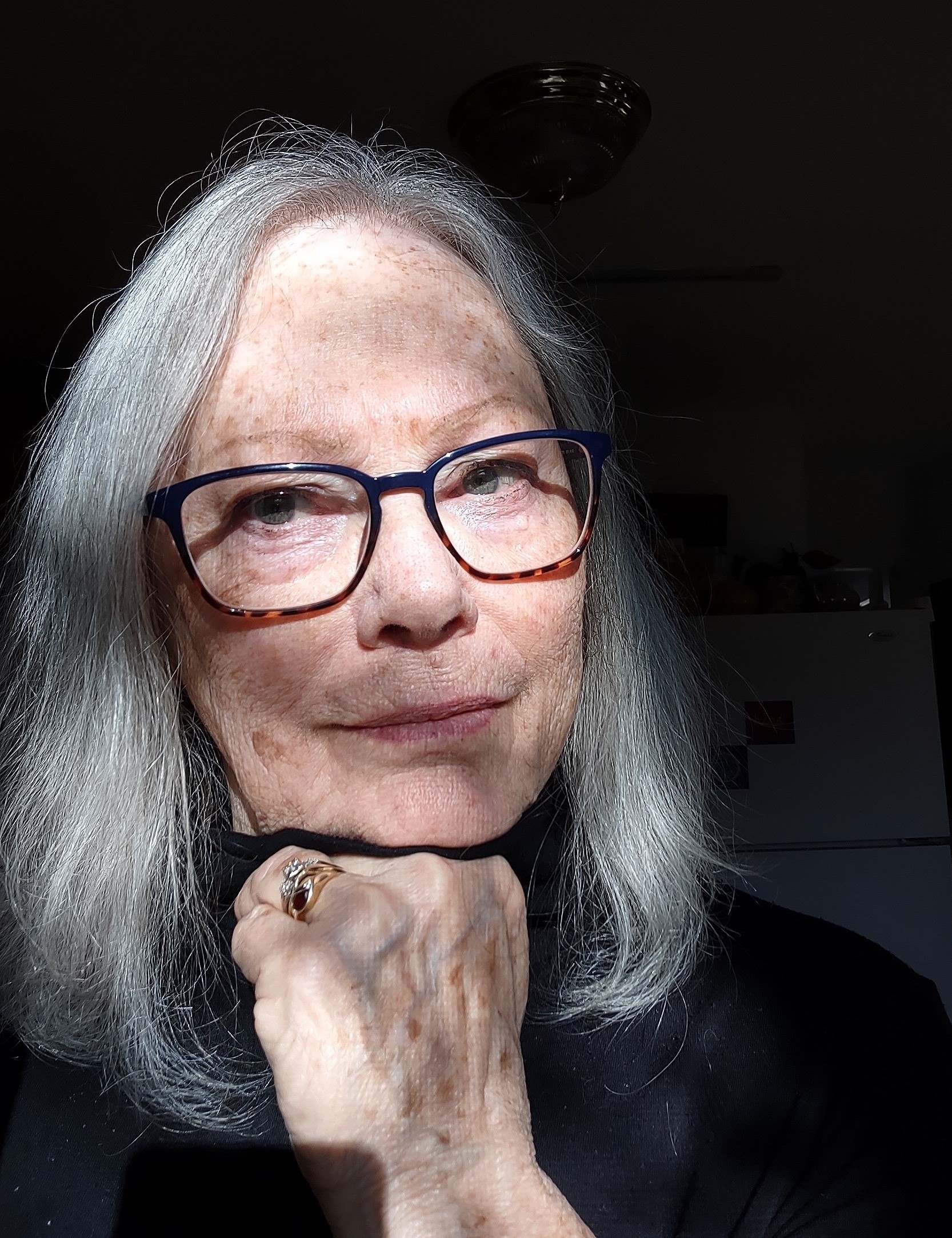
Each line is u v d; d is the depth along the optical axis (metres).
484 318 0.72
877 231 2.62
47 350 3.06
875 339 3.27
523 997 0.63
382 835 0.66
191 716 0.79
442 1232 0.53
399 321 0.67
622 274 2.79
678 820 0.86
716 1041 0.75
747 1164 0.72
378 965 0.58
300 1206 0.68
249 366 0.66
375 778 0.66
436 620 0.63
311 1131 0.56
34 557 0.84
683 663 0.95
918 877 2.48
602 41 1.93
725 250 2.69
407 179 0.79
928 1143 0.73
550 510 0.71
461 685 0.65
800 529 3.91
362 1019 0.57
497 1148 0.56
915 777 2.51
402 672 0.64
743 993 0.78
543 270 0.90
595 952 0.79
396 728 0.66
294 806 0.68
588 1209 0.69
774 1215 0.71
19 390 3.08
